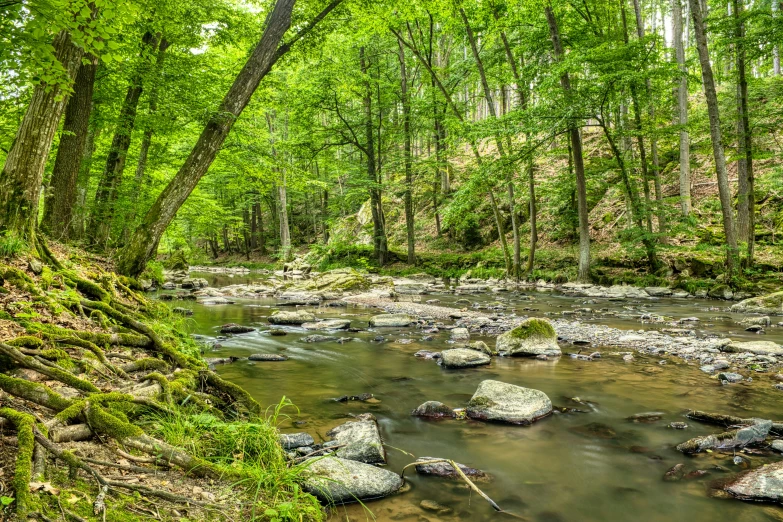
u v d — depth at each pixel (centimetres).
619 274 1877
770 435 418
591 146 2777
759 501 310
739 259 1536
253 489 272
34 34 394
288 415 458
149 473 254
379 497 310
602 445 403
